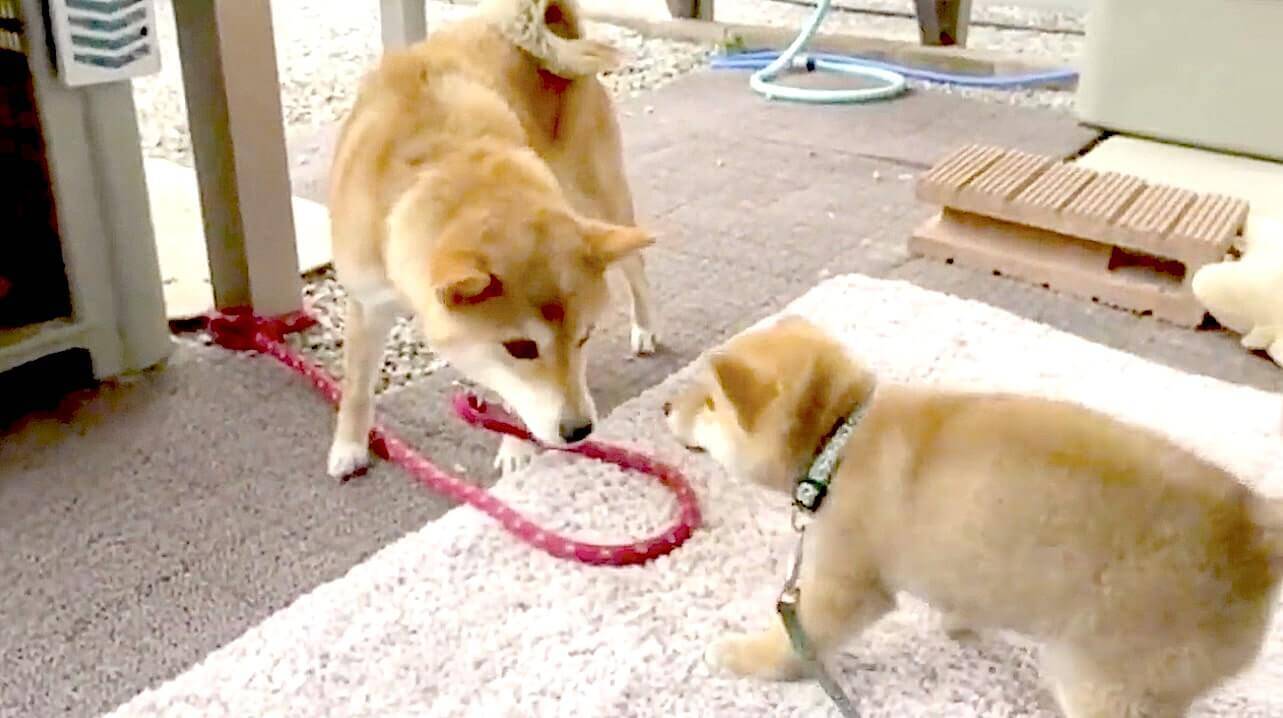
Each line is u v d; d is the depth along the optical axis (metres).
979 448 1.12
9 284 1.88
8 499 1.60
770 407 1.22
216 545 1.53
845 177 2.76
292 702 1.28
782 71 3.52
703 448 1.38
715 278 2.27
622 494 1.62
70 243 1.77
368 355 1.64
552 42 1.71
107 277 1.83
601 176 1.89
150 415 1.80
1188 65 2.85
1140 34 2.89
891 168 2.82
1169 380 1.87
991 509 1.10
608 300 1.51
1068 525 1.07
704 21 3.90
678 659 1.34
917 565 1.17
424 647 1.35
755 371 1.23
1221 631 1.06
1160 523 1.05
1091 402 1.80
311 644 1.34
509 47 1.72
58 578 1.46
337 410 1.83
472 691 1.29
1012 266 2.27
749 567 1.49
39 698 1.29
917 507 1.14
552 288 1.39
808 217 2.54
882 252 2.38
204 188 1.97
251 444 1.74
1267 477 1.63
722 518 1.58
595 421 1.47
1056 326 2.10
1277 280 1.97
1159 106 2.93
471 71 1.66
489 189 1.44
